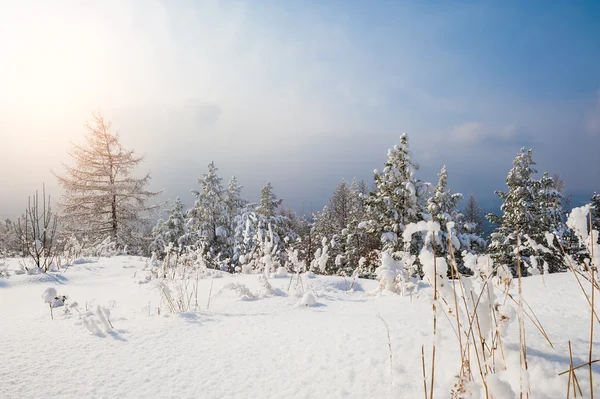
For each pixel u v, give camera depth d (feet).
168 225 81.41
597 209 43.52
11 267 26.07
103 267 27.32
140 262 30.27
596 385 4.30
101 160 55.47
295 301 13.23
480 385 4.24
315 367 6.34
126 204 56.44
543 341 5.81
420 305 11.30
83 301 14.79
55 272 24.06
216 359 7.18
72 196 52.47
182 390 6.00
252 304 12.63
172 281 16.94
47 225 26.03
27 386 6.20
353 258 70.38
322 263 18.10
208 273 22.07
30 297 16.37
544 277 12.87
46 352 7.83
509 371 4.68
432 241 4.84
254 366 6.70
